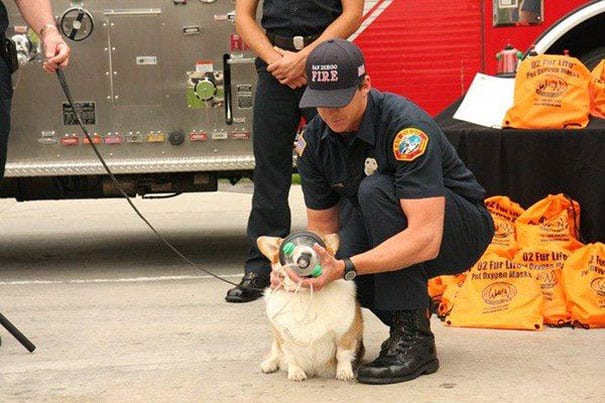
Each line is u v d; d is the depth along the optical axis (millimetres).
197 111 6980
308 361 4059
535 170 5352
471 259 4270
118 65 6926
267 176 5867
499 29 7168
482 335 4859
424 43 7207
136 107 6961
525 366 4285
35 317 5590
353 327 4020
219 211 10953
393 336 4137
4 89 4555
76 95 6938
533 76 5391
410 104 4035
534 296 4992
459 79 7234
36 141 6953
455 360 4398
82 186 7246
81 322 5426
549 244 5199
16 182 7211
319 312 3895
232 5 6910
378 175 4031
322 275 3779
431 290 5348
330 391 3955
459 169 4195
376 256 3832
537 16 7121
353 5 5570
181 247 8430
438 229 3912
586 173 5258
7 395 4059
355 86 3846
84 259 7863
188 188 7238
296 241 3781
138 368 4426
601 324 4945
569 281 5020
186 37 6922
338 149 4105
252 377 4211
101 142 6973
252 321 5340
